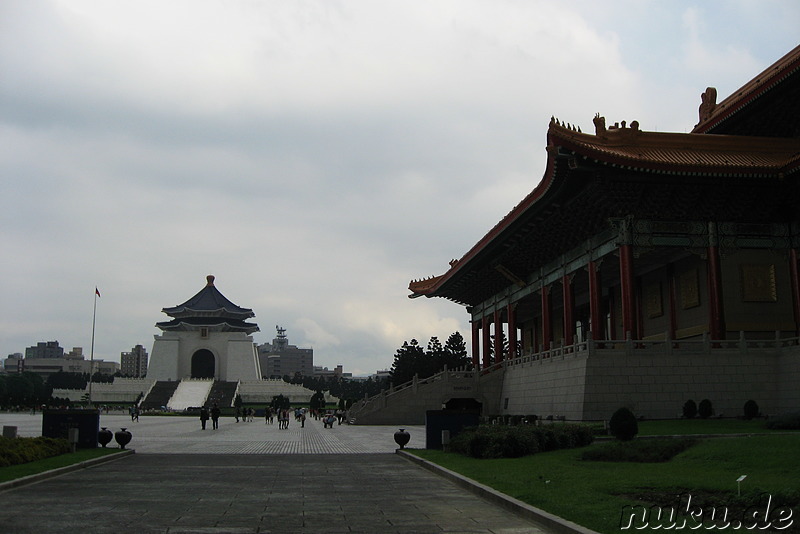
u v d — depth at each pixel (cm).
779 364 4872
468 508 1855
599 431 3772
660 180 5138
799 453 2267
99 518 1691
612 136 5250
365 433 6088
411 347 13188
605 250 5625
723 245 5403
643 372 4831
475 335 10200
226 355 19088
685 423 4356
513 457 3031
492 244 7231
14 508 1844
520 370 6562
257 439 5231
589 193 5372
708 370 4859
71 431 3438
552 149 4969
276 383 17275
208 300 19788
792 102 5597
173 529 1553
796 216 5469
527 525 1608
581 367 4909
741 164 5062
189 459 3397
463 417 3703
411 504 1927
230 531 1534
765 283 5453
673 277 6188
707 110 6619
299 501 1983
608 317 7756
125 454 3562
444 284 9494
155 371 18725
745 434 3353
